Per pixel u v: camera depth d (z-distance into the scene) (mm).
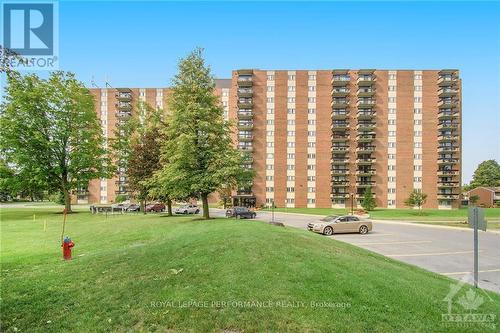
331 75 68688
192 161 23344
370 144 68000
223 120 25016
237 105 68188
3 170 35125
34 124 35594
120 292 6285
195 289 6145
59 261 10305
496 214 48875
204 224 17750
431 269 12508
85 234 19141
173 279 6758
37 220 29719
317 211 56406
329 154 67562
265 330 4719
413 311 5473
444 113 67812
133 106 79375
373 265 8781
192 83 24469
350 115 68250
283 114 68438
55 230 21672
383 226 31828
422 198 54469
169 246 10125
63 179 38250
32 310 5730
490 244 19469
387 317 5156
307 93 68562
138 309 5500
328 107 68188
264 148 67938
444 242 20297
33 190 38094
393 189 66938
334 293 5961
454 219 39688
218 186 23578
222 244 9422
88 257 10000
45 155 36781
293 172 67562
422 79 68125
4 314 5602
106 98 79250
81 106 38312
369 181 67312
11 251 13320
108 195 76000
